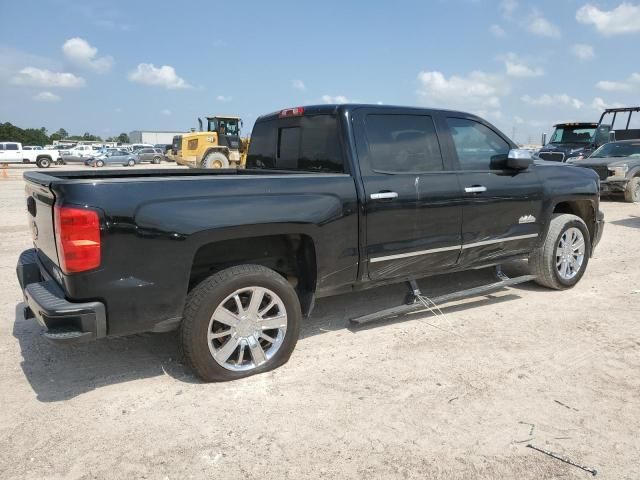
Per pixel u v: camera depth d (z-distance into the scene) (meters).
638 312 5.00
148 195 3.22
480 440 2.92
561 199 5.55
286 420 3.14
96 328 3.14
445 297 4.81
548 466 2.70
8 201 15.01
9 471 2.68
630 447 2.85
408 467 2.70
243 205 3.53
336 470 2.68
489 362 3.92
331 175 4.01
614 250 7.88
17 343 4.32
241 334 3.62
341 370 3.80
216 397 3.42
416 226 4.42
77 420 3.16
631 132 19.52
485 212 4.89
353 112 4.24
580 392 3.45
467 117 4.95
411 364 3.89
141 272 3.22
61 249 3.05
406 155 4.44
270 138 5.07
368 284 4.37
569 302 5.34
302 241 4.00
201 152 25.73
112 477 2.63
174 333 4.55
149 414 3.22
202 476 2.64
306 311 4.05
